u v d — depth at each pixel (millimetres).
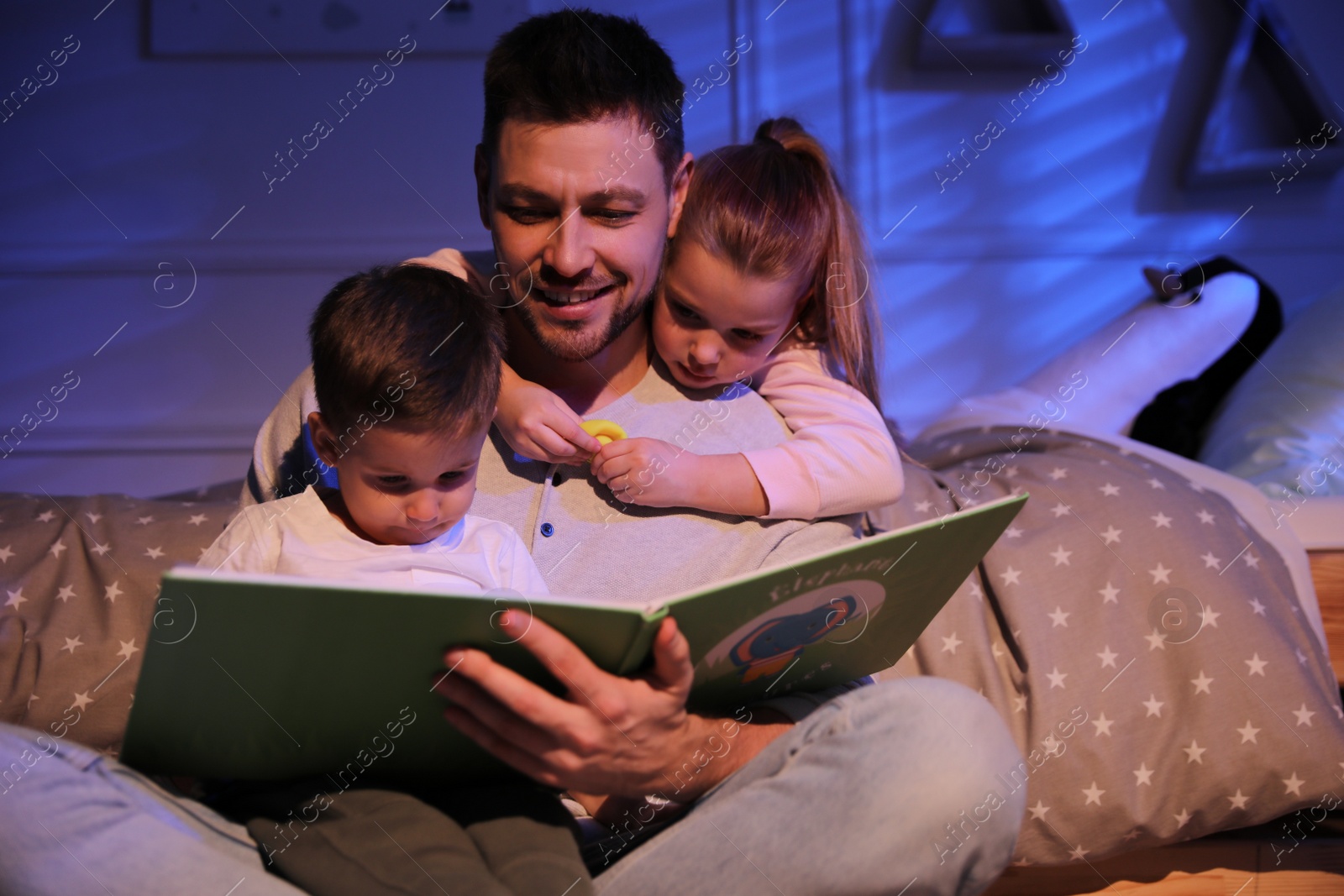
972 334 2594
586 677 732
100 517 1196
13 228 2336
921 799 732
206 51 2361
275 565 885
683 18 2484
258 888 688
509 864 717
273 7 2365
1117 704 1083
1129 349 1745
